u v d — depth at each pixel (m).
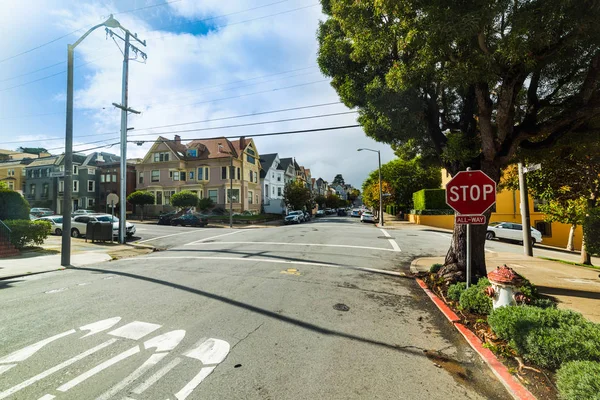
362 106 7.59
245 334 4.27
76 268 9.47
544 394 2.87
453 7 4.57
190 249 13.31
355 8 6.15
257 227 27.52
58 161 44.78
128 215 39.28
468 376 3.28
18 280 7.73
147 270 8.68
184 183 38.53
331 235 17.58
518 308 3.94
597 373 2.54
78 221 18.97
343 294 6.31
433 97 6.93
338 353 3.75
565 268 8.96
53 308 5.35
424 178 38.66
